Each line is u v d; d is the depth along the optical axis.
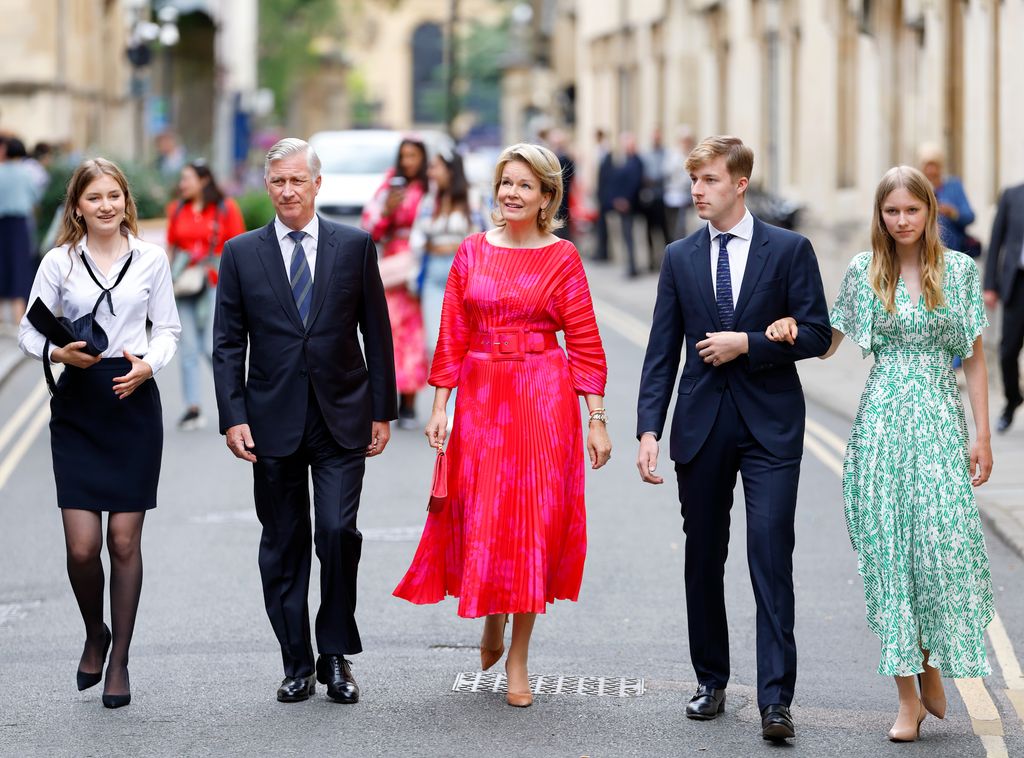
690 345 7.87
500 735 7.61
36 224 27.23
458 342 8.20
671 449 7.88
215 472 14.66
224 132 62.09
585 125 55.75
